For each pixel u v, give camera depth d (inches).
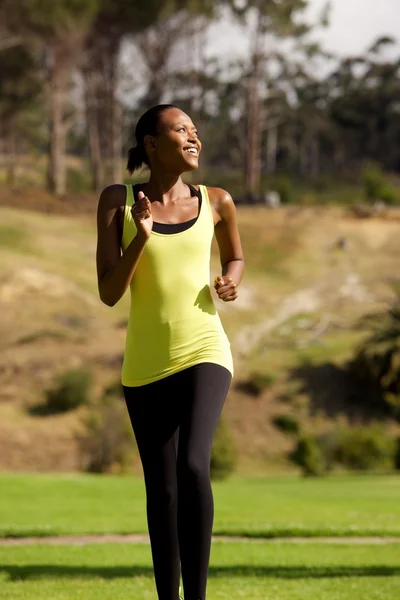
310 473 1444.4
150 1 2551.7
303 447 1456.7
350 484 1046.4
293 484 1053.2
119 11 2568.9
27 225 2331.4
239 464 1531.7
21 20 2442.2
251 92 2999.5
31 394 1637.6
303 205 2829.7
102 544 454.3
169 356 202.5
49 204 2568.9
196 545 191.2
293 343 1918.1
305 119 4279.0
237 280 215.8
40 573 343.3
